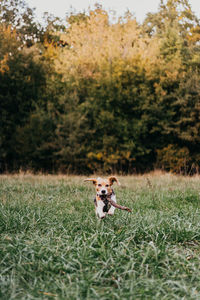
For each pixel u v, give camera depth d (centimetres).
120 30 2373
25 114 2394
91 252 416
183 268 387
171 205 785
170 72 2283
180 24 2731
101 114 2238
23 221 568
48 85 2397
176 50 2455
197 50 2520
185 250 464
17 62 2373
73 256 405
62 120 2281
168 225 531
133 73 2273
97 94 2294
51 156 2292
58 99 2359
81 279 351
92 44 2375
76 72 2327
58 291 334
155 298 312
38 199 823
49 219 588
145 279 346
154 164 2364
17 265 373
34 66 2445
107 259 397
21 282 353
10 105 2377
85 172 2336
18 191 1009
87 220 575
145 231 491
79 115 2238
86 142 2280
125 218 578
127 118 2325
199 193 951
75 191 1020
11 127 2350
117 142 2298
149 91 2280
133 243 474
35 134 2256
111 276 367
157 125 2316
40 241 457
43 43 2991
